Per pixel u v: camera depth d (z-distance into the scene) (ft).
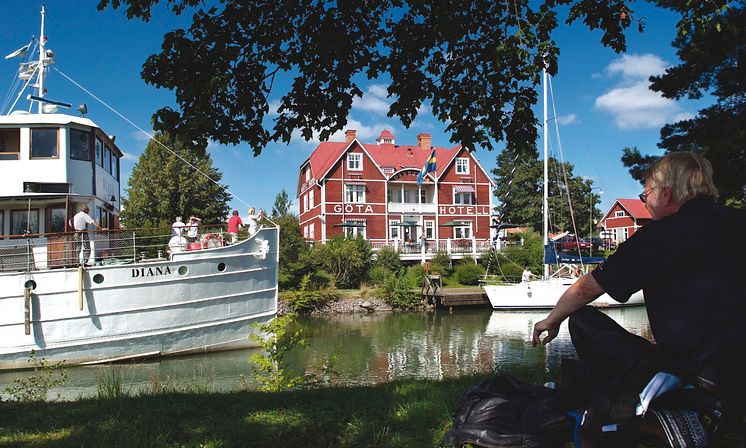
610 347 9.26
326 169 168.86
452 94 33.83
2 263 53.62
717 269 7.88
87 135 59.72
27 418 16.12
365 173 170.71
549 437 9.40
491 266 144.46
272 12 30.48
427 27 31.42
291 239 130.82
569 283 113.91
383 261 139.23
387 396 18.03
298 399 18.11
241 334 62.23
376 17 33.04
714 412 7.97
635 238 8.50
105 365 55.01
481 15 32.22
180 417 15.97
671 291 8.13
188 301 58.75
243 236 64.90
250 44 30.60
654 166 9.12
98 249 55.21
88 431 14.32
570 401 9.64
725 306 7.79
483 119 33.76
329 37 29.60
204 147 30.35
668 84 55.62
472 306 123.85
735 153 49.08
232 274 61.62
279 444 13.20
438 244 165.48
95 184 60.18
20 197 55.98
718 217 8.23
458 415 11.10
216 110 29.78
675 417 8.00
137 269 56.34
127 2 27.73
